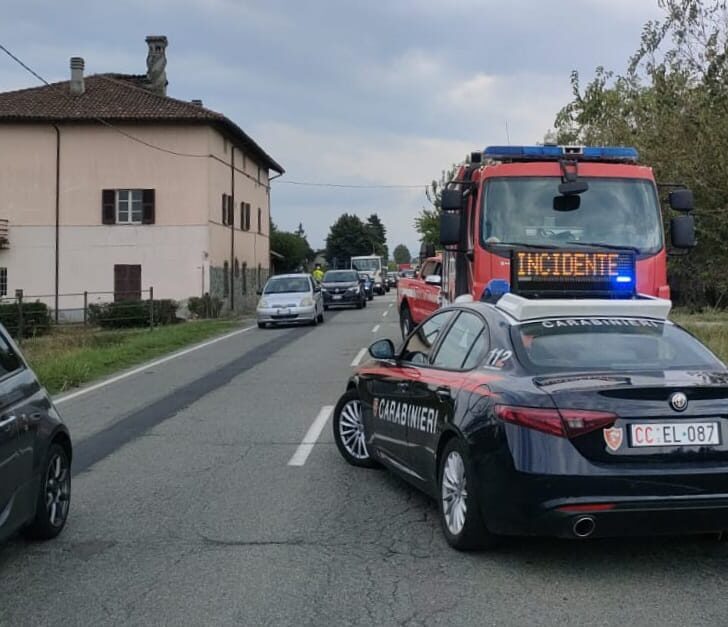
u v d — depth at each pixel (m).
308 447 9.01
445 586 4.97
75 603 4.77
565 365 5.48
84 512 6.65
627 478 4.81
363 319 31.31
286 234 76.88
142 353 19.83
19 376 5.74
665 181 13.66
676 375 5.24
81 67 40.56
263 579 5.12
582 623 4.41
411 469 6.53
